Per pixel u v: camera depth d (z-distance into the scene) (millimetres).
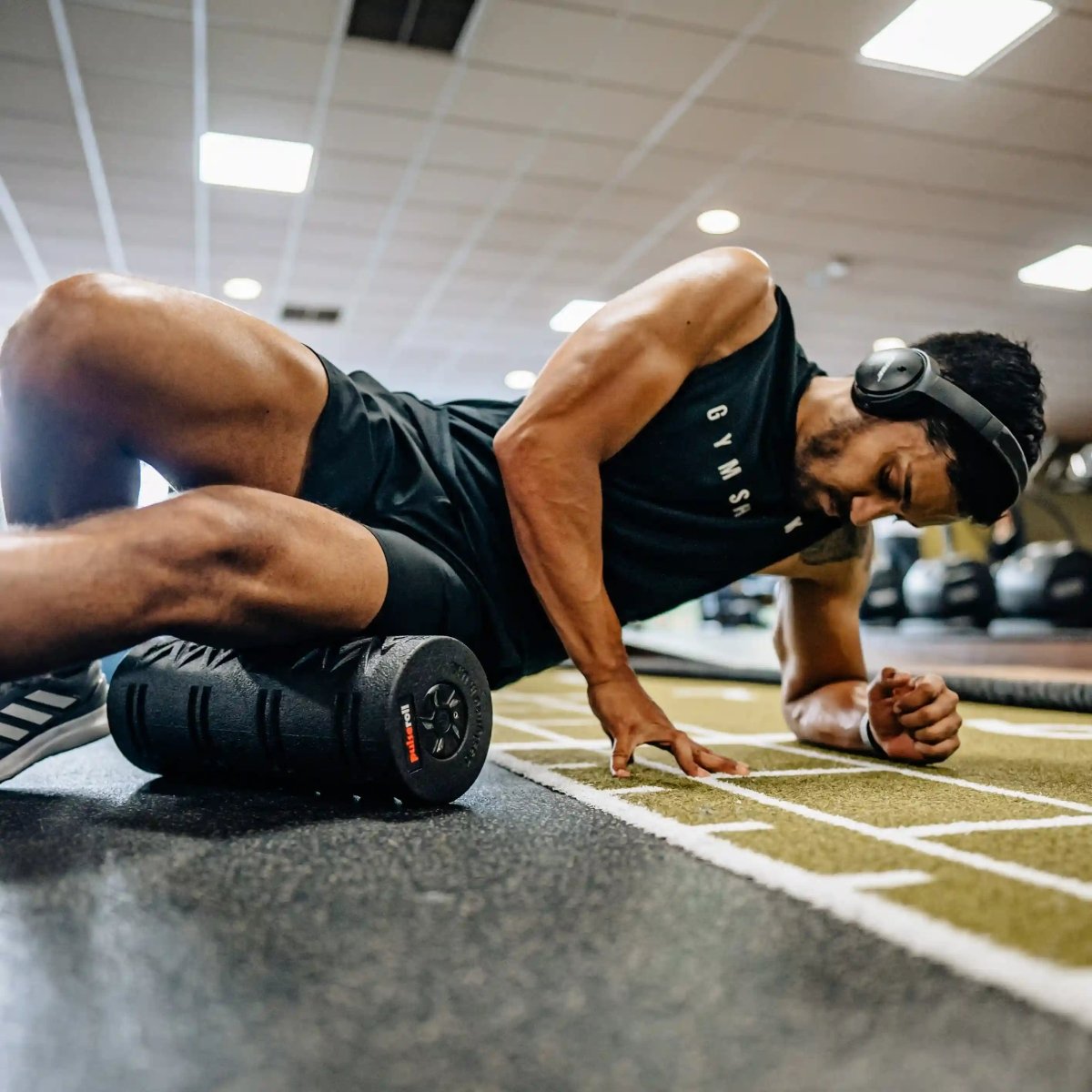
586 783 1181
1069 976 529
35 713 1161
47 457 964
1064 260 6312
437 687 1022
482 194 5270
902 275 6531
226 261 6129
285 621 980
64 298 917
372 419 1147
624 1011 503
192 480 1021
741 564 1356
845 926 633
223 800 1087
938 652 6156
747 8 3727
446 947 593
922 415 1174
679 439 1215
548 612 1207
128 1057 455
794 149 4820
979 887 711
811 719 1606
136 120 4406
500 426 1303
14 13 3623
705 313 1182
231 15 3689
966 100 4375
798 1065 446
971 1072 439
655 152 4828
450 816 987
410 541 1121
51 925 633
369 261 6188
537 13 3738
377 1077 435
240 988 531
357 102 4316
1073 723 2078
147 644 1213
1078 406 10047
